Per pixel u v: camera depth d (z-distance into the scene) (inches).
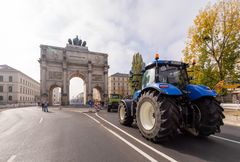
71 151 158.1
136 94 255.0
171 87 173.9
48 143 188.1
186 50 651.5
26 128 294.7
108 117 484.7
